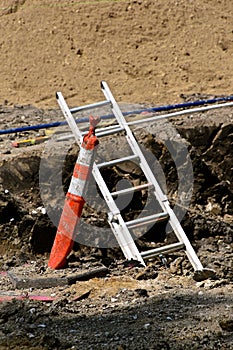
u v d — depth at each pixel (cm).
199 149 2731
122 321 1886
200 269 2208
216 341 1745
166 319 1877
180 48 3925
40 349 1727
